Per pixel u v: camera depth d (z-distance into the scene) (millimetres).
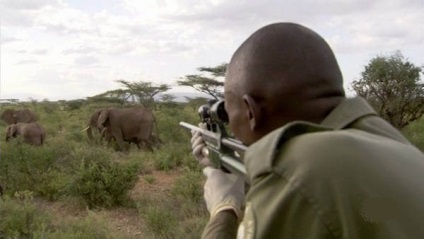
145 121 23094
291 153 1317
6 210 9047
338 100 1493
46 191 11711
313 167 1263
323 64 1479
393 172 1282
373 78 17109
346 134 1329
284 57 1469
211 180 1948
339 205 1223
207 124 2078
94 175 11148
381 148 1335
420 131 17953
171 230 8508
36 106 51656
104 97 50250
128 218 10164
